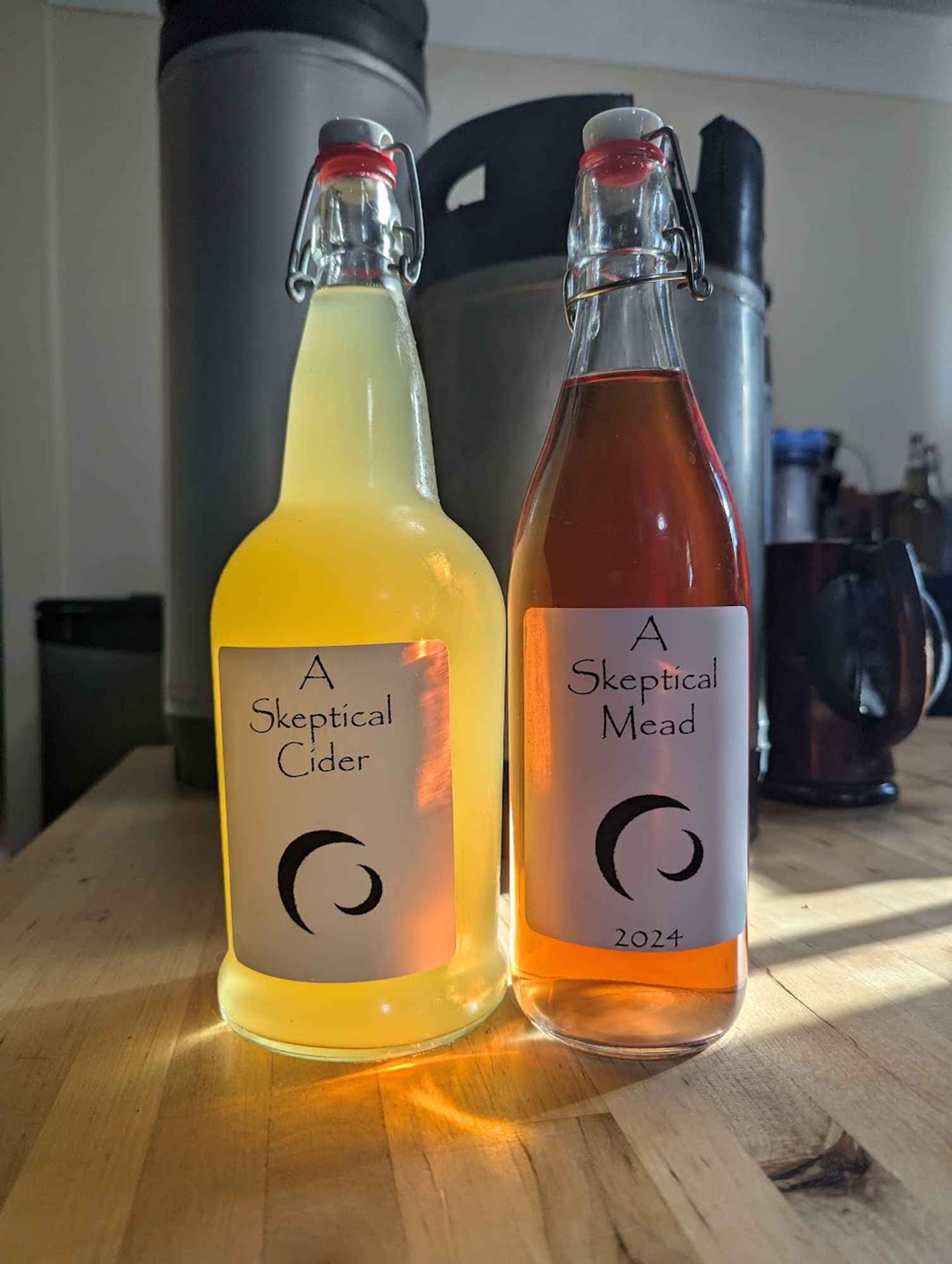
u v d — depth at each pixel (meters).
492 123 0.34
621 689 0.23
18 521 1.02
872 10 1.22
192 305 0.47
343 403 0.25
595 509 0.25
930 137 1.26
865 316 1.26
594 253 0.26
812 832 0.46
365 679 0.23
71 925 0.34
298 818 0.23
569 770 0.23
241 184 0.45
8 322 1.00
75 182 1.01
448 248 0.36
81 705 0.77
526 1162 0.19
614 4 1.13
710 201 0.36
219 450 0.47
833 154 1.24
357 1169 0.19
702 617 0.23
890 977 0.28
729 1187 0.18
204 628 0.50
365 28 0.45
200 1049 0.24
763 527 0.42
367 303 0.25
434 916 0.24
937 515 1.05
